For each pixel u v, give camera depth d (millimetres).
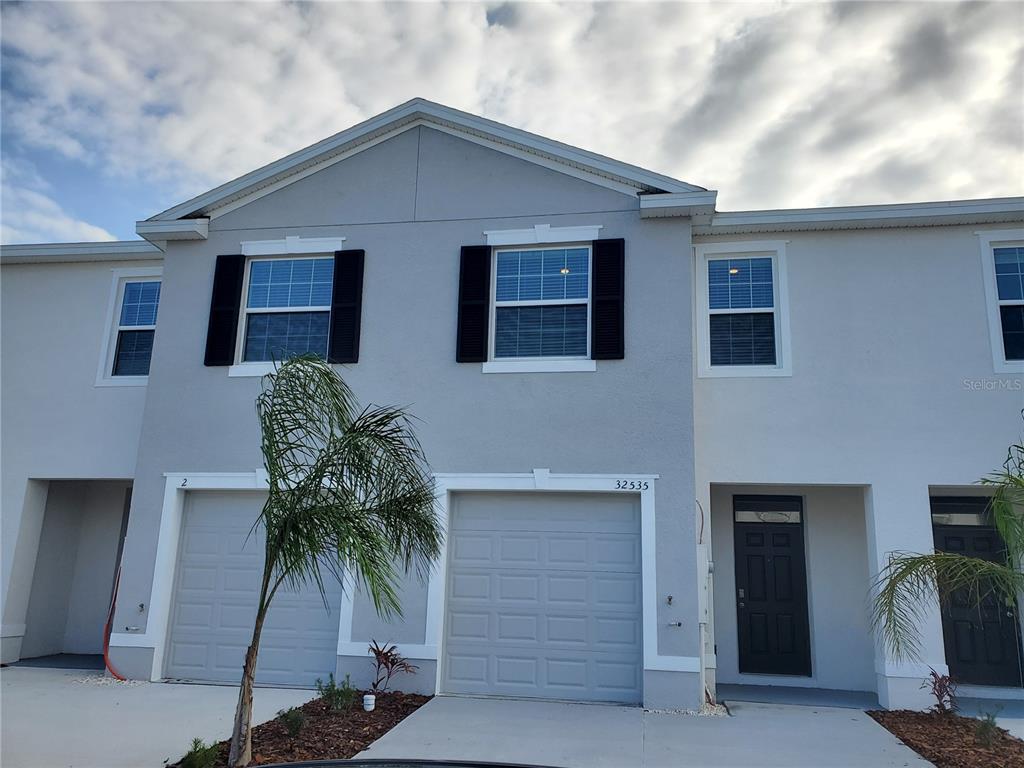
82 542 12086
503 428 9133
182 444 9852
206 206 10438
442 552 8883
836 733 7141
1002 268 9562
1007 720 7934
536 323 9477
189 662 9367
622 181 9484
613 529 8820
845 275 9750
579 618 8664
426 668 8648
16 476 11305
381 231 10031
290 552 5566
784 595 10164
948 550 10047
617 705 8266
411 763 2732
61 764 5734
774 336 9828
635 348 9047
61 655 11469
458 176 9992
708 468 9508
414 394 9438
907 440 9195
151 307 11703
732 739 6840
